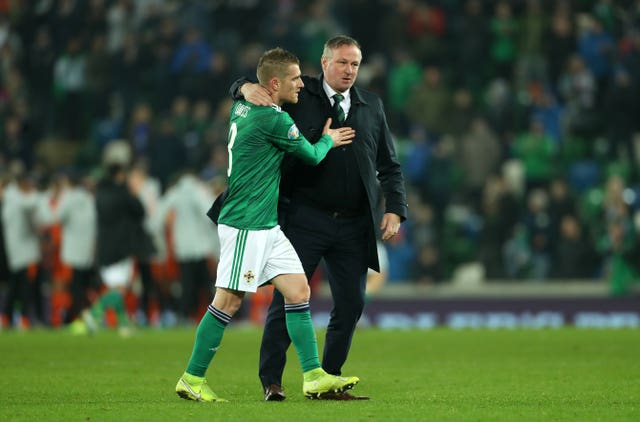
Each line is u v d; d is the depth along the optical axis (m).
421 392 30.42
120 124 91.56
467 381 34.06
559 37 88.50
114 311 64.56
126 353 46.38
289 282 26.38
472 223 80.62
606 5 90.38
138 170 68.94
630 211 78.19
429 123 84.69
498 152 82.00
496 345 51.19
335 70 27.50
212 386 32.59
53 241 71.38
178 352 46.94
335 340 27.97
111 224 61.06
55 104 94.81
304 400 27.17
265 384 27.27
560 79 88.25
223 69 89.75
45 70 95.69
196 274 69.81
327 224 27.48
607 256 76.44
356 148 27.56
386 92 86.69
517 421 22.59
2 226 69.38
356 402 26.52
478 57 88.94
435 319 75.44
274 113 25.91
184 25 96.25
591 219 79.31
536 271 76.44
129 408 25.06
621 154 83.38
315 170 27.39
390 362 42.19
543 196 78.44
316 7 91.19
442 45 90.00
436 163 80.94
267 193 26.23
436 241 78.88
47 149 92.12
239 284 26.09
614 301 72.88
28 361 42.19
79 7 96.75
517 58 88.94
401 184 28.84
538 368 38.81
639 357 43.56
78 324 63.28
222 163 79.81
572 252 75.50
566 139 84.44
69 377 35.53
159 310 72.94
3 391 30.92
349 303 27.84
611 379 34.25
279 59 26.36
